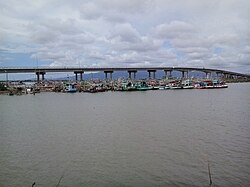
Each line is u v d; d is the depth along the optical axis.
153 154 39.50
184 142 45.81
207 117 74.19
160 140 47.62
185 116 77.31
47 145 45.84
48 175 32.50
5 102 138.75
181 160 36.56
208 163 35.19
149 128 59.34
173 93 187.38
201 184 29.31
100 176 31.94
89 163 36.28
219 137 48.69
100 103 124.88
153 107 104.00
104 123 68.06
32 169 34.44
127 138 49.91
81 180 31.00
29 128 63.19
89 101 136.88
